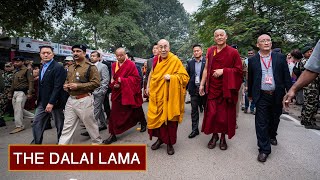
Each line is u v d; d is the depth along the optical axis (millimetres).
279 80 3672
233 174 3174
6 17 10750
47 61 4105
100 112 5473
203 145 4395
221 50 4031
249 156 3812
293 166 3410
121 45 37188
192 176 3133
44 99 4062
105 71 5301
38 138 4133
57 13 12266
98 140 4199
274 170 3281
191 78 5184
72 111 3916
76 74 3893
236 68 3926
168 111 3801
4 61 11734
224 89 3865
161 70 3939
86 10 12320
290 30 14586
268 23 14367
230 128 3998
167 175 3174
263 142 3670
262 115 3682
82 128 5887
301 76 2035
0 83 6074
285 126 5828
